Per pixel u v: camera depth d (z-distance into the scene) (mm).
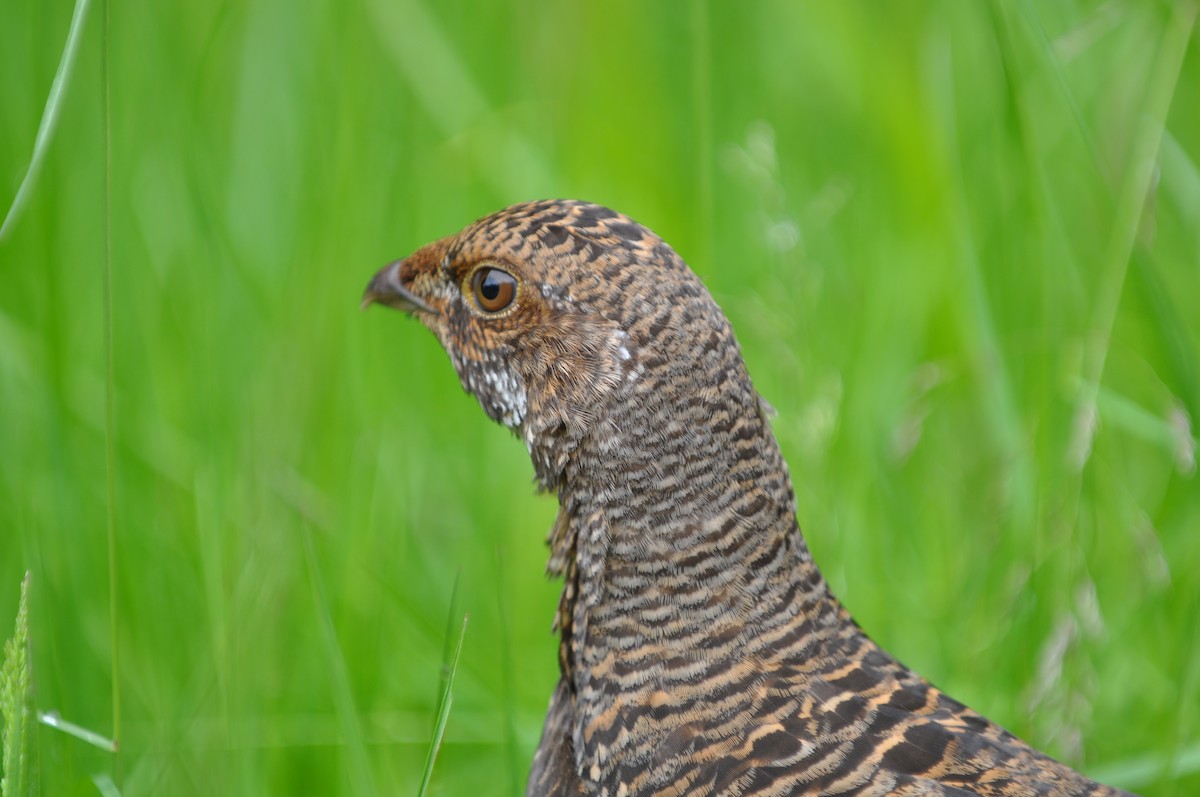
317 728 10719
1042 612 10781
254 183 14219
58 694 10305
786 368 12117
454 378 13977
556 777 8258
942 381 13023
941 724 7605
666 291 7734
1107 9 11812
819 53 15406
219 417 11828
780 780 7445
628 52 14711
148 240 13617
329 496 12312
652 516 7754
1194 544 11406
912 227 14430
